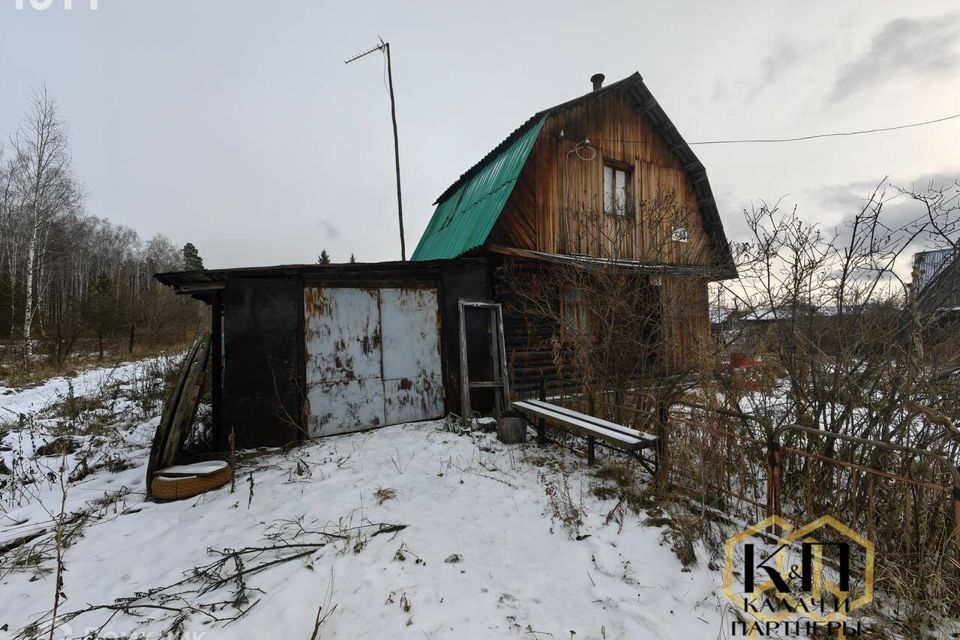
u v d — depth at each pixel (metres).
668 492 3.60
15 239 22.64
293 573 2.68
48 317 25.84
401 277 6.34
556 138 8.23
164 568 2.84
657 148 9.58
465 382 6.15
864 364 3.22
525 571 2.67
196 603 2.44
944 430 2.74
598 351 5.81
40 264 19.83
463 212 9.61
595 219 7.32
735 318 4.37
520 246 7.54
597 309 5.88
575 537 3.02
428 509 3.51
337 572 2.66
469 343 6.50
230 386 5.27
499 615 2.27
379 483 4.04
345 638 2.13
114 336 21.52
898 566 2.42
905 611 2.25
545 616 2.26
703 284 5.45
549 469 4.33
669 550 2.83
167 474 3.98
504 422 5.24
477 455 4.79
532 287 7.24
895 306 3.21
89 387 9.60
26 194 19.30
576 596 2.43
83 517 3.58
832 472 3.23
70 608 2.46
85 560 2.96
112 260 45.56
